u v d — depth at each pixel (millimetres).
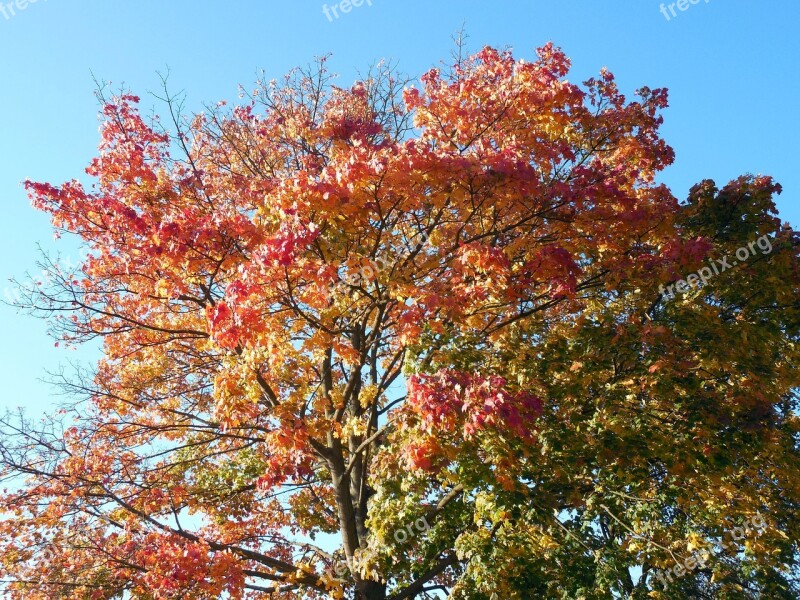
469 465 8773
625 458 9305
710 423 9375
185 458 12797
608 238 9719
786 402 12039
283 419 9641
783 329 10727
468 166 8430
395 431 9750
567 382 9750
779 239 10414
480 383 8031
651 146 11125
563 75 10883
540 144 10133
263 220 9562
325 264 8578
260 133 12719
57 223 10203
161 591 9422
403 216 9797
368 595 10898
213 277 9781
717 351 9766
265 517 13234
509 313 10531
